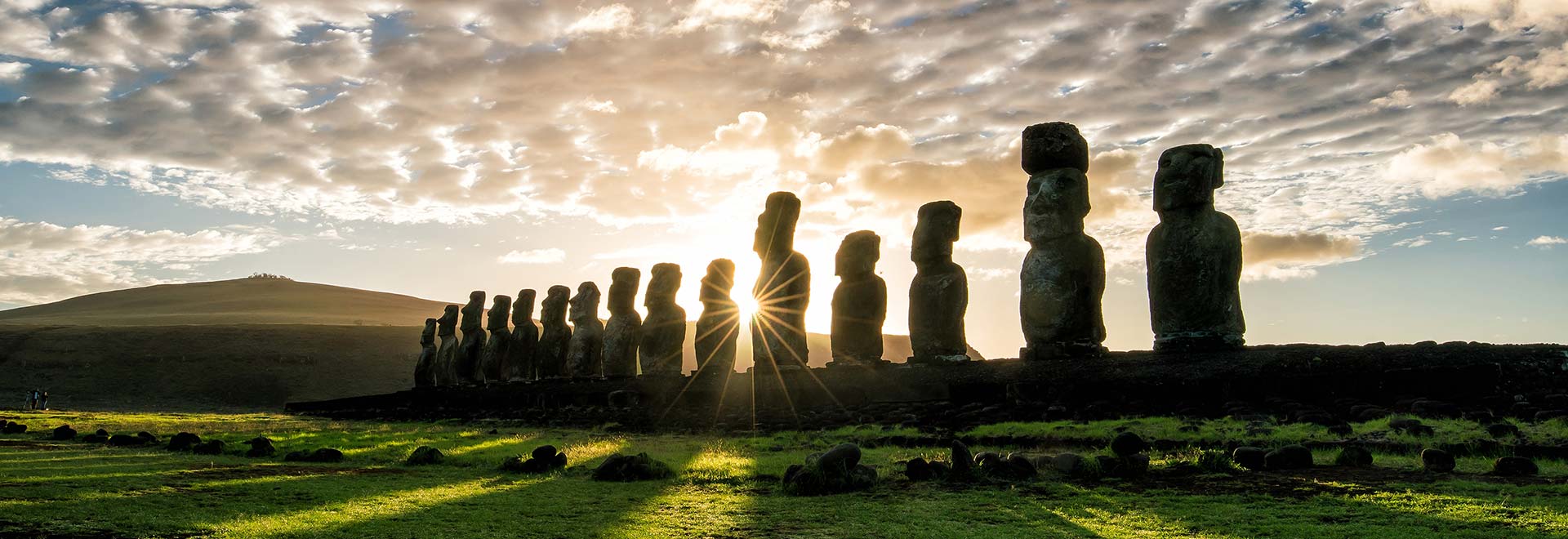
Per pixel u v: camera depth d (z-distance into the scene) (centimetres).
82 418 3838
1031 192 2375
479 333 4678
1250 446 1444
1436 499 1039
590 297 3897
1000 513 1083
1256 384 1903
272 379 7731
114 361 7969
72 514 1163
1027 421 1945
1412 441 1373
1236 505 1067
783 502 1200
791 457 1670
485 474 1572
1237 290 2158
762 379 2842
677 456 1752
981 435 1791
